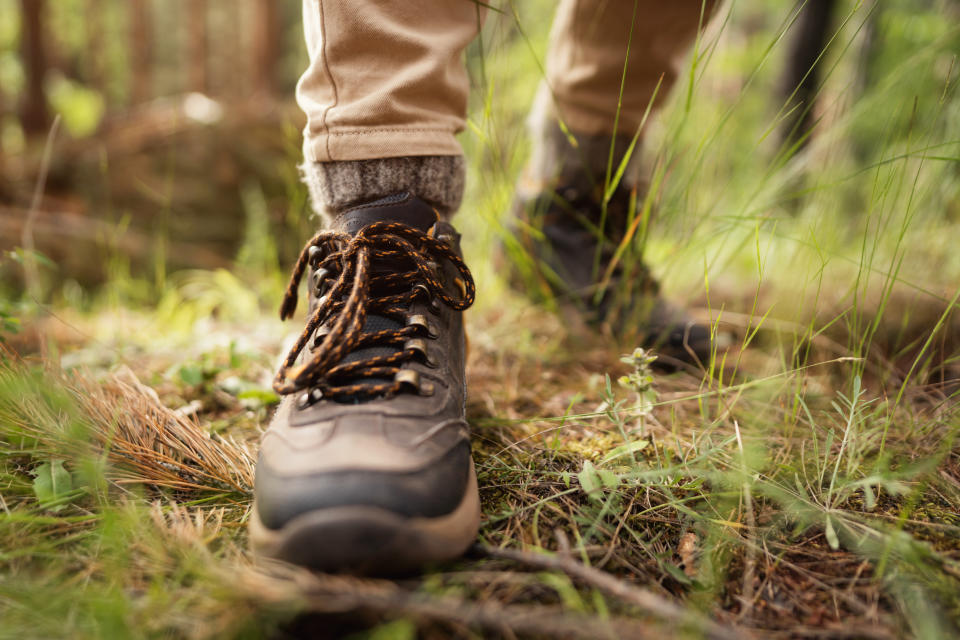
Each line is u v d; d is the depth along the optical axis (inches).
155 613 24.4
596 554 29.8
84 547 29.7
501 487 35.6
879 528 30.6
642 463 37.0
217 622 24.0
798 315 43.5
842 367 50.1
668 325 53.1
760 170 72.4
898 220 60.6
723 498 33.7
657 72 51.9
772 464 37.0
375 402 29.7
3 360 40.8
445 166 39.0
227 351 59.7
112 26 363.9
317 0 36.2
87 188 146.3
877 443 39.0
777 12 183.8
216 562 28.1
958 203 63.6
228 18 397.7
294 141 72.1
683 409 46.0
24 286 112.7
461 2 39.6
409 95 36.8
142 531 29.9
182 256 139.1
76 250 128.5
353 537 24.1
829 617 26.1
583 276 57.4
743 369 51.4
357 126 36.4
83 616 24.6
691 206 57.0
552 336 62.7
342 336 31.4
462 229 75.3
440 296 35.1
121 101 357.4
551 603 26.4
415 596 24.3
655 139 59.7
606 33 50.3
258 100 177.0
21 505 33.1
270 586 24.4
